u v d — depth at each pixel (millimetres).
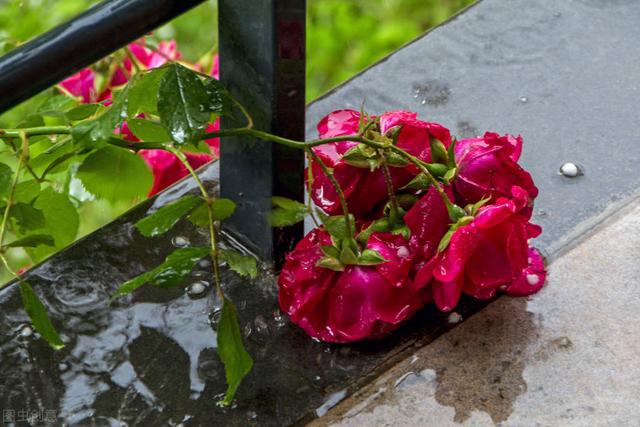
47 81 1073
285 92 1146
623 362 1156
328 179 1143
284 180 1181
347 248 1111
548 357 1159
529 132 1297
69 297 1204
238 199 1213
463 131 1303
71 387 1158
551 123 1303
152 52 1423
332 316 1131
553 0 1406
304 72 1146
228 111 1121
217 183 1281
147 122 1160
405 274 1117
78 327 1188
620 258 1210
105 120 1084
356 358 1162
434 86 1341
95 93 1386
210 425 1136
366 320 1124
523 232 1115
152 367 1166
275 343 1172
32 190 1177
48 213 1204
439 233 1122
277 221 1118
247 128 1123
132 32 1086
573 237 1223
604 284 1196
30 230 1172
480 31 1383
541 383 1147
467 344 1167
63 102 1223
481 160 1129
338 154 1143
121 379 1161
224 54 1161
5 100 1067
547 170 1267
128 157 1185
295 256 1129
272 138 1117
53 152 1168
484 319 1179
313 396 1146
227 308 1095
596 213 1237
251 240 1222
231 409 1143
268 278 1210
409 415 1137
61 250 1231
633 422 1128
